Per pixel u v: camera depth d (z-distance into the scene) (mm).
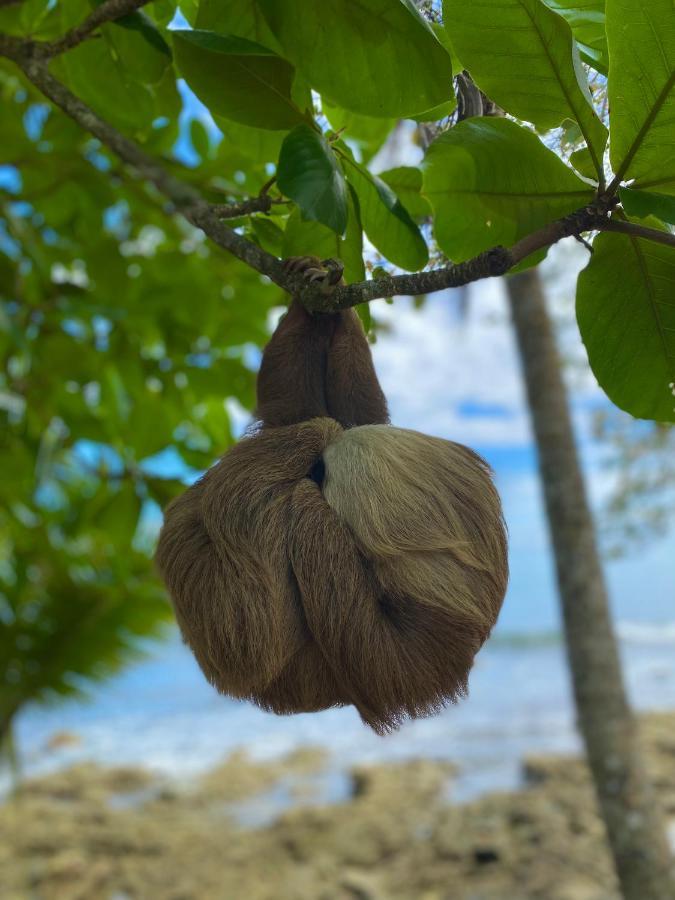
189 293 2225
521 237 922
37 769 7473
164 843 5281
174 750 8062
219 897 4523
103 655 3820
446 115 1046
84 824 5652
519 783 5965
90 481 2844
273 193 1165
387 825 5234
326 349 941
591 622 3184
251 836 5387
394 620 762
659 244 883
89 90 1364
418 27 868
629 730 3133
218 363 2262
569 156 936
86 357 2162
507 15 785
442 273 736
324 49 912
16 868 4969
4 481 2375
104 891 4715
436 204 923
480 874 4578
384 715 759
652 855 3031
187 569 812
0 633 3701
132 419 2189
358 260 1021
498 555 807
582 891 4219
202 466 2309
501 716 8828
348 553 764
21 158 1918
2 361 2211
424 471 795
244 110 949
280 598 771
